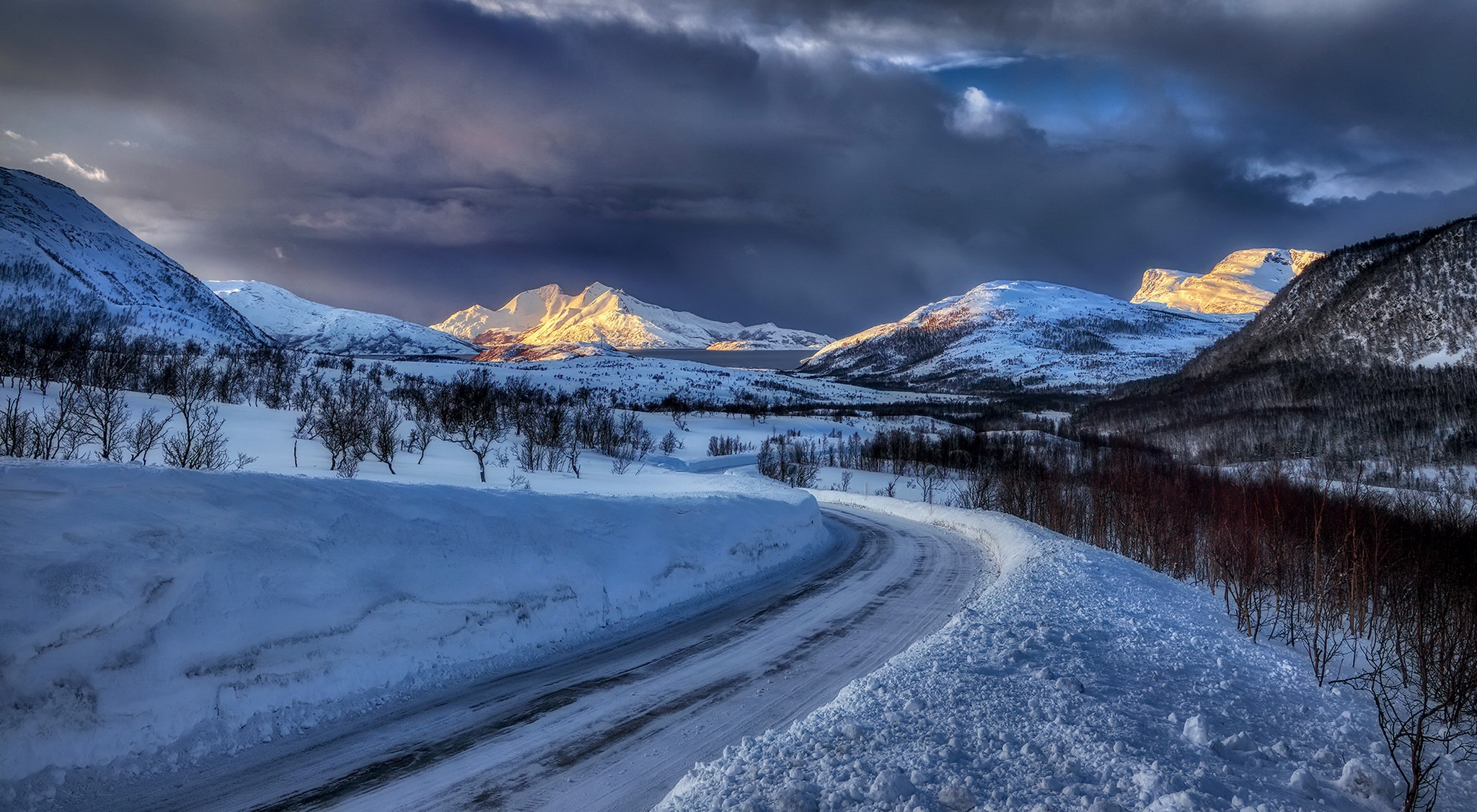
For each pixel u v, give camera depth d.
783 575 16.84
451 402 69.38
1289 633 11.98
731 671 8.91
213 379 86.69
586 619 10.44
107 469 7.07
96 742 5.19
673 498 17.44
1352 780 5.39
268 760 5.73
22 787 4.73
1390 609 13.93
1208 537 21.08
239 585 6.68
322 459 45.00
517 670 8.47
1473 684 7.66
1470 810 5.44
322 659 6.92
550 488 34.25
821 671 9.02
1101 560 18.11
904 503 39.81
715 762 5.61
